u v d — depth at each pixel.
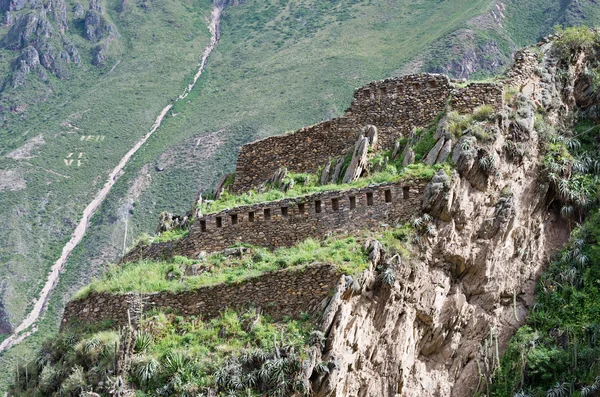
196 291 56.75
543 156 65.38
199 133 180.75
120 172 175.50
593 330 59.56
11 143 196.50
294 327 53.00
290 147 68.19
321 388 50.19
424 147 62.84
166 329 55.75
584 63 71.19
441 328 58.12
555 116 67.75
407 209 59.12
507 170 61.97
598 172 65.94
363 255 55.88
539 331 60.53
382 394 54.44
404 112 66.19
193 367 52.38
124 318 57.72
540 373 58.50
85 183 174.12
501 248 60.81
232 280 56.50
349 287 53.28
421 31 199.50
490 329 59.91
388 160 63.84
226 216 62.41
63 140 193.38
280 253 59.81
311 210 60.88
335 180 64.75
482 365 59.38
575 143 66.94
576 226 65.06
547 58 69.94
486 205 60.38
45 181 173.50
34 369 57.69
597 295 61.25
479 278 59.94
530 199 63.78
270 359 51.09
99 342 55.47
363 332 53.72
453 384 58.47
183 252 62.78
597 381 55.78
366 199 59.94
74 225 157.50
